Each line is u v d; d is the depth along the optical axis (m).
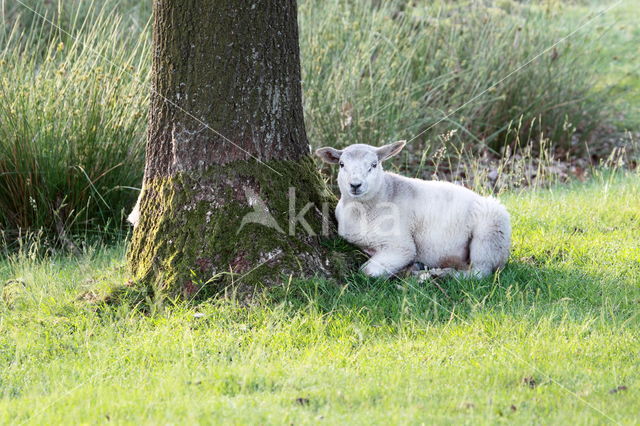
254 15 9.63
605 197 14.20
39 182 13.79
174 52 9.73
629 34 27.17
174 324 8.84
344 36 17.97
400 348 8.22
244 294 9.35
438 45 20.02
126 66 14.05
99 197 14.14
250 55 9.69
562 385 7.29
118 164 13.92
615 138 21.12
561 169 18.92
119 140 14.16
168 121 9.92
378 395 7.16
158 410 6.79
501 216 10.41
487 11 21.05
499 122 19.92
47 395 7.36
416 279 10.05
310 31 17.47
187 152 9.81
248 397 7.04
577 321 8.94
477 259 10.44
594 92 22.05
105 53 14.74
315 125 16.52
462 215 10.44
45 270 11.40
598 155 20.30
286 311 9.03
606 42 25.28
